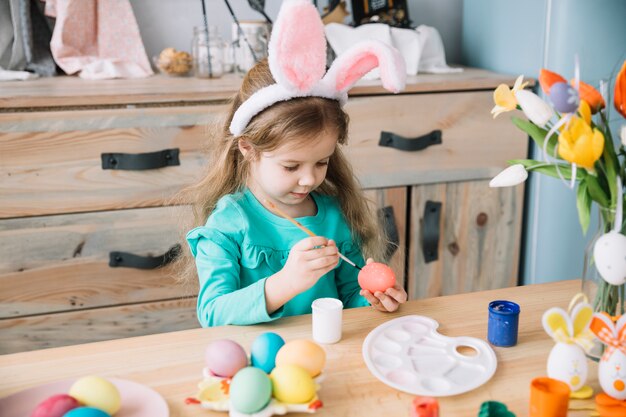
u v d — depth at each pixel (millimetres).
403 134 2010
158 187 1861
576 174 908
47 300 1873
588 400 870
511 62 2209
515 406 865
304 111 1156
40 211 1805
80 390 820
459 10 2494
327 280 1370
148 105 1813
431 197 2092
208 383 892
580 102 844
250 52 2121
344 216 1431
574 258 2090
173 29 2283
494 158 2111
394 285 1132
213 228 1283
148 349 1003
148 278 1925
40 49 2119
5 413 832
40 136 1753
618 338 865
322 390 899
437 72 2215
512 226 2189
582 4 1955
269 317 1083
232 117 1337
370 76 2061
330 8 2242
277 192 1224
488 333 1028
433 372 938
